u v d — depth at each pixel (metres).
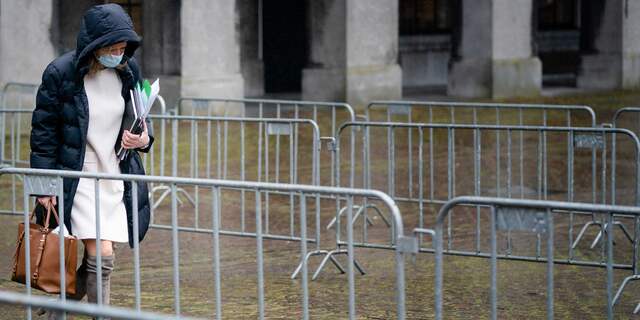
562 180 26.22
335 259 17.56
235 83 38.34
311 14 41.84
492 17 45.75
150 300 15.21
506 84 46.53
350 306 11.20
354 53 41.84
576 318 14.61
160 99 25.31
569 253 16.88
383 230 20.39
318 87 41.88
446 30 53.66
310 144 31.86
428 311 14.88
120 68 12.38
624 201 23.50
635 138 18.44
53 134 12.37
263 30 45.91
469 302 15.38
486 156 30.16
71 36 36.09
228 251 18.52
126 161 12.74
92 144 12.46
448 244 17.92
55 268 12.23
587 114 40.34
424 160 29.25
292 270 17.16
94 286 12.59
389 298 15.53
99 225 12.09
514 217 10.66
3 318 13.92
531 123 37.38
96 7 12.13
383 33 42.88
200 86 37.22
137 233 12.31
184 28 36.78
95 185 12.06
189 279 16.44
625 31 50.25
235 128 34.84
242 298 15.38
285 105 41.88
